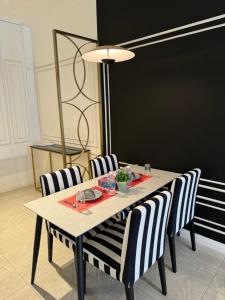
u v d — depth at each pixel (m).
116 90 2.80
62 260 2.15
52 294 1.77
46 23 3.53
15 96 3.92
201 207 2.32
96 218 1.51
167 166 2.50
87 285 1.83
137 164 2.77
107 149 3.08
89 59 2.08
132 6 2.45
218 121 2.06
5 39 3.68
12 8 3.79
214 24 1.95
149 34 2.37
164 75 2.34
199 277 1.90
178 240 2.43
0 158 3.84
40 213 1.59
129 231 1.27
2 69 3.71
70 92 3.45
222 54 1.95
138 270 1.40
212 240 2.30
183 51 2.17
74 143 3.63
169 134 2.41
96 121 3.19
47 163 4.25
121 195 1.87
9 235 2.58
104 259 1.46
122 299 1.70
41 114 4.17
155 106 2.47
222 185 2.15
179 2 2.12
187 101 2.22
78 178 2.26
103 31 2.79
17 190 4.03
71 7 3.09
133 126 2.72
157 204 1.34
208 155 2.18
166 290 1.73
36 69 4.01
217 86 2.01
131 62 2.58
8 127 3.89
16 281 1.90
